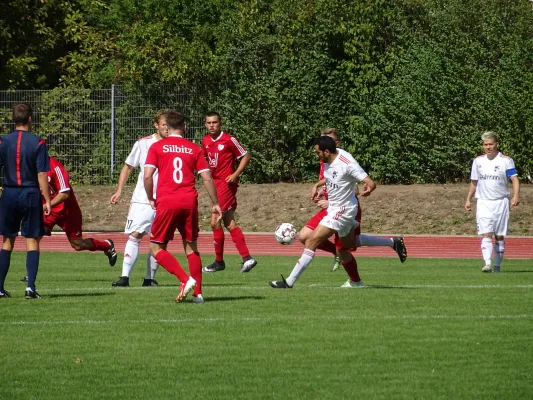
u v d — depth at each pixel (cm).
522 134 6356
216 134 3644
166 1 7869
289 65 6862
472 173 3706
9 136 2611
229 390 1557
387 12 6838
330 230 2827
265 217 6256
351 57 6800
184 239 2519
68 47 9019
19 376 1664
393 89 6638
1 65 8225
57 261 4219
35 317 2289
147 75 7256
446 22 6944
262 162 6875
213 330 2098
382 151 6644
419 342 1952
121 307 2458
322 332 2069
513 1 7312
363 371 1692
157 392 1546
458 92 6531
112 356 1827
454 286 2986
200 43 7156
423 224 5919
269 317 2275
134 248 3073
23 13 8231
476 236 5538
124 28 7675
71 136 7038
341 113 6775
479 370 1697
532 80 6344
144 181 2486
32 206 2612
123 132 6969
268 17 7081
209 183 2484
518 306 2462
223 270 3753
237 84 6912
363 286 2969
